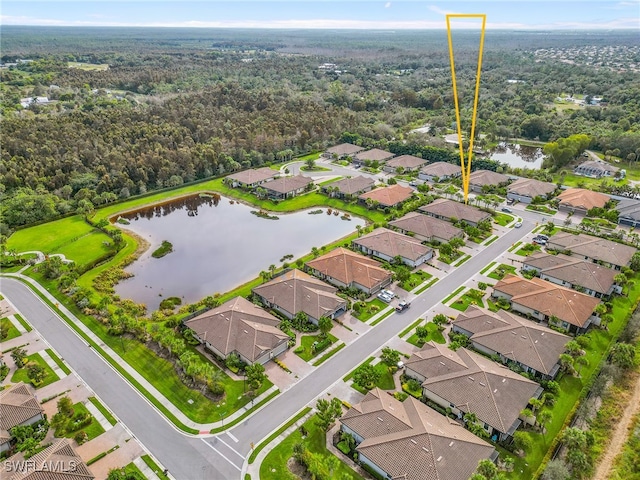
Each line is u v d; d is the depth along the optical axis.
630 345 74.75
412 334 83.62
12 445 61.31
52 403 68.44
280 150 195.62
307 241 123.06
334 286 98.56
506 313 84.38
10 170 147.12
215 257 115.88
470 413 63.16
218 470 57.69
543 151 189.00
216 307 88.94
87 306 91.12
